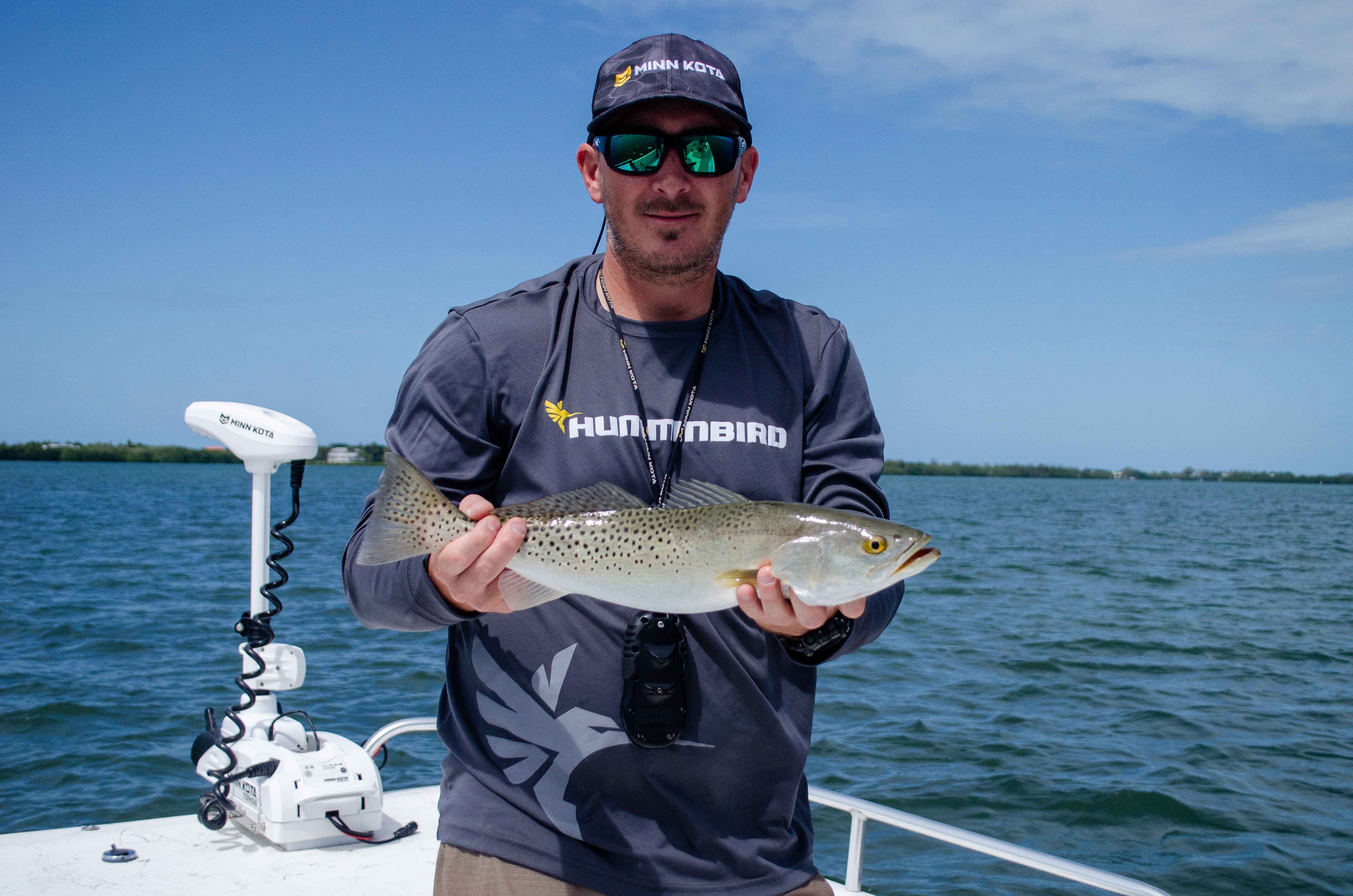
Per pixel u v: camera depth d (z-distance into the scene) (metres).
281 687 4.45
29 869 3.84
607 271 2.54
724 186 2.36
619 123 2.32
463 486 2.37
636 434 2.41
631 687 2.24
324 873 3.89
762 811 2.37
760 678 2.36
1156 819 7.30
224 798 4.24
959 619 16.53
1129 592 21.09
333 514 44.97
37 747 8.66
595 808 2.28
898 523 2.31
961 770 8.28
